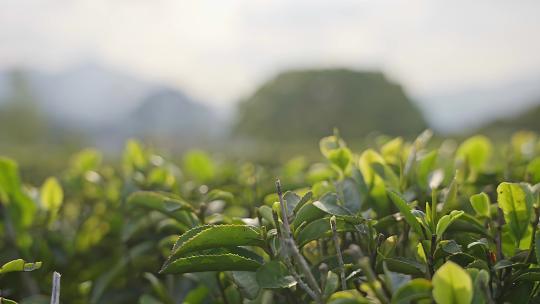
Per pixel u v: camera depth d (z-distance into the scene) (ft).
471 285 4.02
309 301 5.70
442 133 53.11
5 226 9.00
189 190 10.86
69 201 12.48
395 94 115.75
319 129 115.14
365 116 113.91
